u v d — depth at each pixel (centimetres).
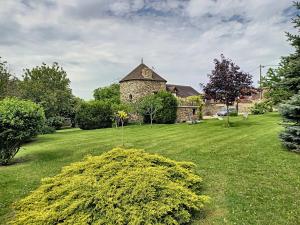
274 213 533
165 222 435
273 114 3366
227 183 711
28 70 3125
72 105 3469
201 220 516
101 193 467
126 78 3803
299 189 648
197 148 1230
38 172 911
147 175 515
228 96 2152
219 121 2733
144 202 455
